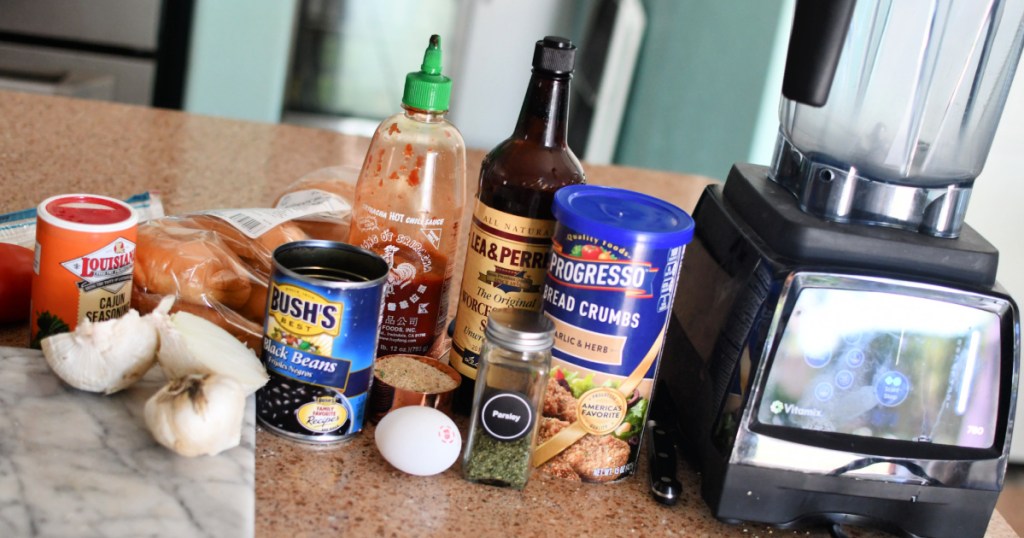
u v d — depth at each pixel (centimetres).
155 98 285
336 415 82
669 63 292
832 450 81
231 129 165
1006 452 83
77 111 160
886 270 81
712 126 247
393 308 92
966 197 83
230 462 75
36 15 269
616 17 293
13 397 77
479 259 88
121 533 66
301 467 81
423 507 79
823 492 82
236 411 74
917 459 82
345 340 80
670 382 96
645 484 88
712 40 258
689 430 90
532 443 82
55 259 82
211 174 142
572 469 85
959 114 84
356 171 123
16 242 98
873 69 85
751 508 82
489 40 304
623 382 82
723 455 81
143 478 72
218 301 94
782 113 92
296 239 99
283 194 116
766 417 80
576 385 82
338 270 85
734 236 88
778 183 92
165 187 134
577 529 80
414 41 300
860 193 83
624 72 300
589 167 176
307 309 79
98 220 84
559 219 81
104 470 72
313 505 76
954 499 83
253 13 277
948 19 82
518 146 86
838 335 80
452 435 82
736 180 94
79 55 275
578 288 80
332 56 297
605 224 78
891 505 83
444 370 91
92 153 142
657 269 79
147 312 94
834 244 81
